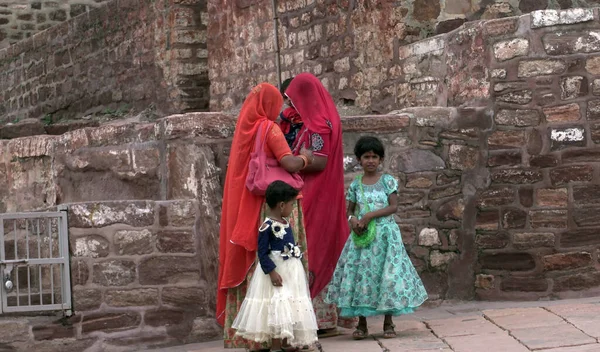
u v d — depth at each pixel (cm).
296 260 618
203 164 761
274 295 607
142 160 807
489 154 811
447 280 812
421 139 811
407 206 809
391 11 987
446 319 739
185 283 752
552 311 725
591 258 795
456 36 867
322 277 709
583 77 796
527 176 802
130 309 743
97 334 736
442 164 813
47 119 1909
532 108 802
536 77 801
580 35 797
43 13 2120
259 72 1266
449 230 813
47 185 1002
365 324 693
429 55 926
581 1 965
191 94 1455
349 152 805
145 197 812
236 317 636
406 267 678
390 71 999
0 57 2119
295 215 657
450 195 813
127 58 1625
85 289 736
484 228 809
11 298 770
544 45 799
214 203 755
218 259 748
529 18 800
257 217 648
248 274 650
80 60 1789
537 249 800
